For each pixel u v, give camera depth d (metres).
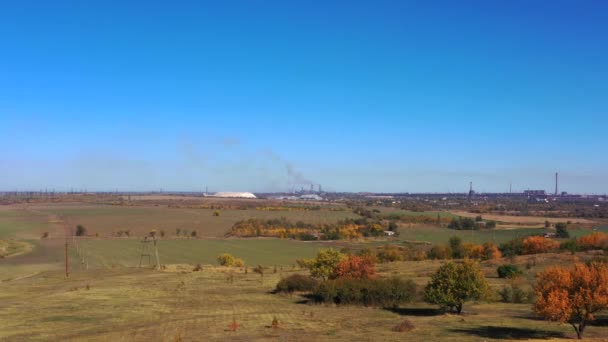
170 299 63.53
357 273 66.69
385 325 42.78
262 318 47.97
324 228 182.88
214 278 87.00
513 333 38.00
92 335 42.16
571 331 38.69
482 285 48.94
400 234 176.88
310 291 67.88
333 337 37.56
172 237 171.75
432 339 35.72
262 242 160.62
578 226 182.25
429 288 50.84
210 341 37.19
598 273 34.84
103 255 134.25
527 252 105.12
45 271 107.69
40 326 47.47
